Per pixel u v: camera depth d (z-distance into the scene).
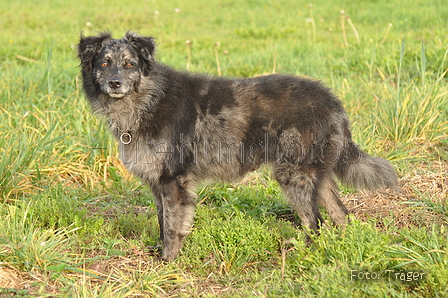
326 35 13.93
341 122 5.15
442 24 13.02
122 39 5.13
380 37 12.39
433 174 6.43
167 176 4.95
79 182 6.91
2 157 5.97
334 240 4.43
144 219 5.62
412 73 9.68
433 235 4.36
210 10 19.17
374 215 5.62
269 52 11.91
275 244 5.03
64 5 19.80
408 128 7.40
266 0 20.08
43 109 8.32
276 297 4.03
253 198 6.11
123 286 4.24
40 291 4.04
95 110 5.31
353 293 3.86
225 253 4.72
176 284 4.44
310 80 5.29
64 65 10.48
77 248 4.95
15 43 13.52
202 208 5.79
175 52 12.52
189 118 5.05
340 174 5.23
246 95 5.10
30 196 6.13
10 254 4.49
